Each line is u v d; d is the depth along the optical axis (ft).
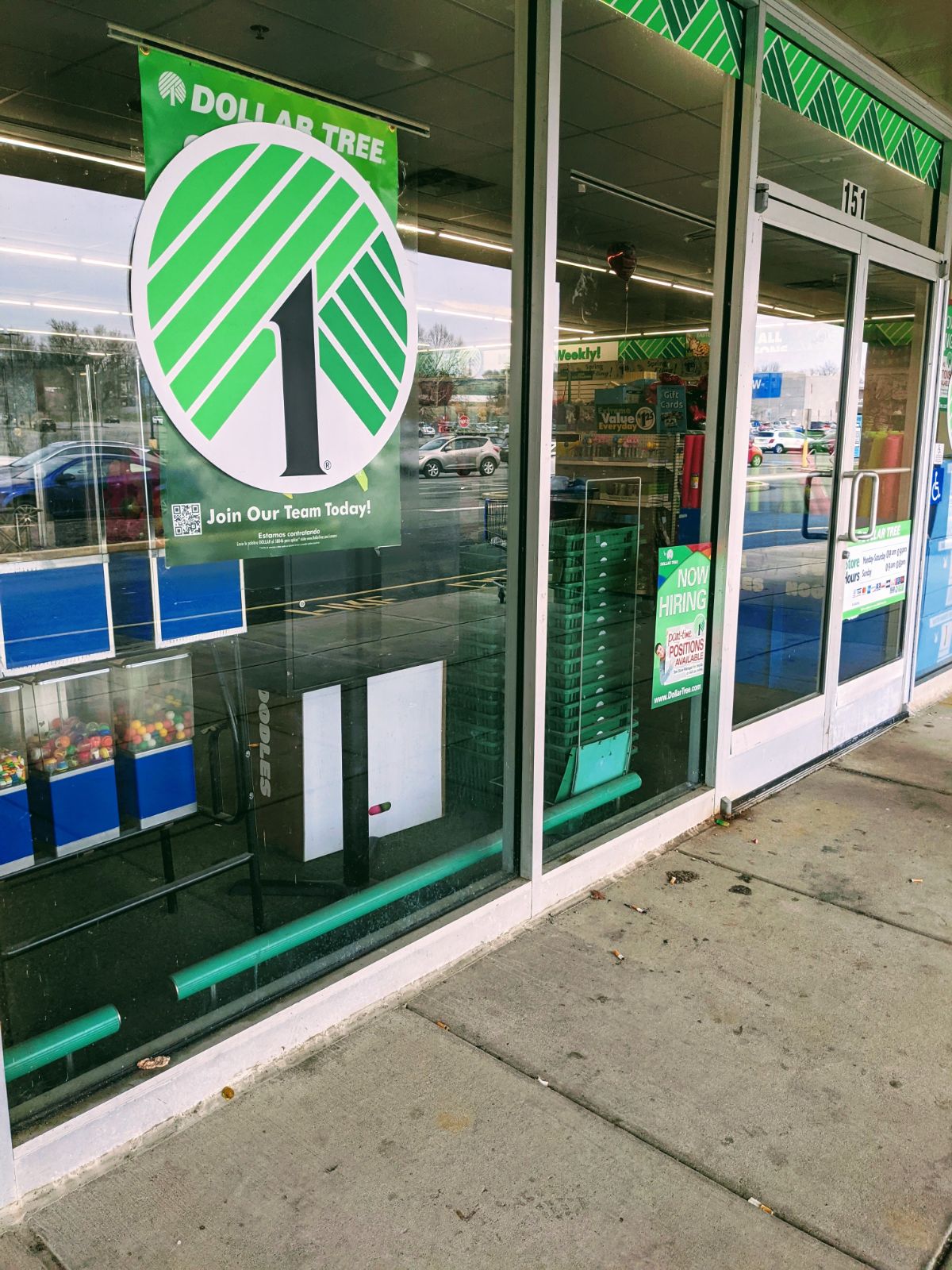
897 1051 8.49
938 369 17.61
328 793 10.07
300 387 8.43
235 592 8.72
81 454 7.39
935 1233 6.56
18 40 6.90
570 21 10.57
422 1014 8.87
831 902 11.13
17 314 7.00
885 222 15.81
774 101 12.75
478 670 10.68
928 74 14.94
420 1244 6.37
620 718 12.46
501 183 10.14
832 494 15.26
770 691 14.87
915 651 18.58
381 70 10.93
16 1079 7.07
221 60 7.55
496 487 10.18
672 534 12.98
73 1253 6.23
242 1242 6.35
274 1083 7.90
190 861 9.27
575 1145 7.29
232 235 7.80
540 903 10.75
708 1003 9.14
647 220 12.98
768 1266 6.28
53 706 8.06
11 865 7.96
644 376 12.44
